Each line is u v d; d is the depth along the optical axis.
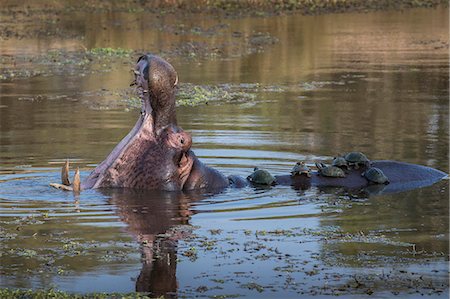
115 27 109.38
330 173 38.81
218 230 31.58
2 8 126.94
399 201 35.78
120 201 35.12
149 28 109.06
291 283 26.56
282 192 37.16
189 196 36.03
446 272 27.47
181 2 132.88
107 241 30.33
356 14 128.25
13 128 51.47
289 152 44.78
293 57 86.88
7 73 75.06
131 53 87.44
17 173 40.09
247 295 25.58
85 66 79.06
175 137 36.41
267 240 30.52
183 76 74.69
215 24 114.88
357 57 87.00
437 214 33.75
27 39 97.38
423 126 52.25
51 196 35.91
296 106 60.03
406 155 44.09
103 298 25.22
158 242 30.23
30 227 31.84
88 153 44.25
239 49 92.62
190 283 26.53
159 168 36.38
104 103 60.56
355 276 27.16
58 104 60.19
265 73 76.81
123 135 49.00
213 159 43.09
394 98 63.44
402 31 108.00
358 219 33.16
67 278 26.83
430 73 76.00
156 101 35.81
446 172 40.62
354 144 46.84
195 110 58.34
